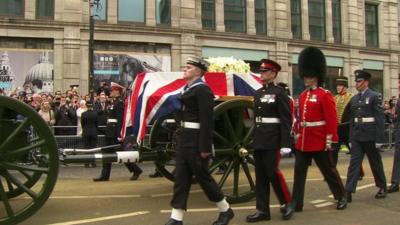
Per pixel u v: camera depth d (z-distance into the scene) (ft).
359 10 105.81
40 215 24.66
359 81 29.30
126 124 29.40
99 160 25.32
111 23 76.95
